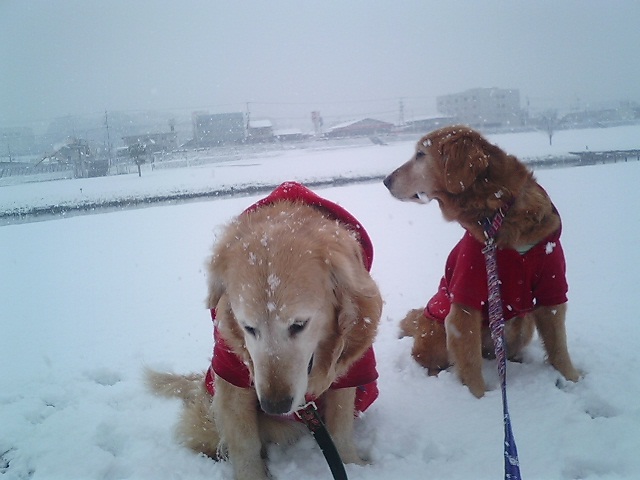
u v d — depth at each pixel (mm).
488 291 1182
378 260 2594
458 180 1203
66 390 1409
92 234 4574
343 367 929
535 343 1469
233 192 7758
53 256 3662
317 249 856
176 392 1277
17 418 1264
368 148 17938
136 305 2250
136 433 1167
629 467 920
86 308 2271
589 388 1181
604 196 3975
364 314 899
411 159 1424
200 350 1652
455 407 1163
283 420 1049
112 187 9602
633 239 2547
